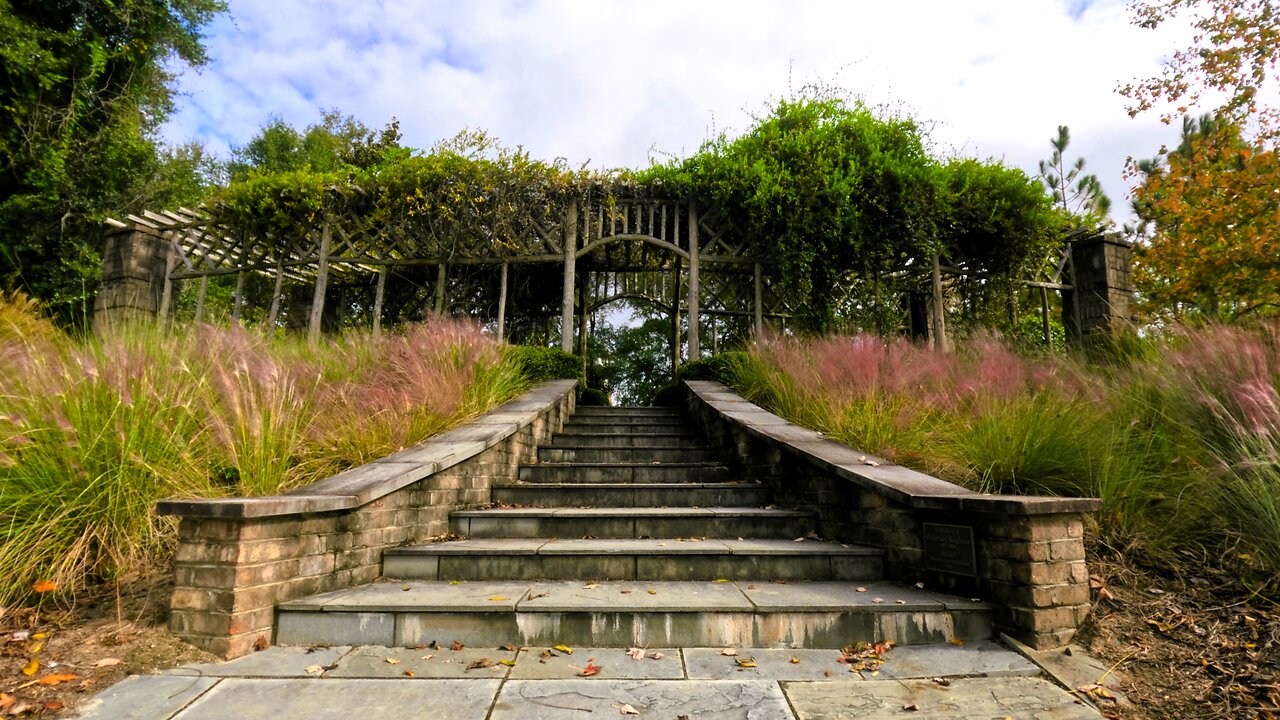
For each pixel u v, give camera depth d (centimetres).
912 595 304
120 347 366
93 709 207
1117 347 579
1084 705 218
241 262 1079
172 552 316
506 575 340
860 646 271
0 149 1070
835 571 342
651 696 222
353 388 475
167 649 252
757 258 972
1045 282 1087
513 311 1267
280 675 237
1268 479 304
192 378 377
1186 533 323
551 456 601
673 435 663
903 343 649
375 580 338
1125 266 1075
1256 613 262
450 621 275
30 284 1098
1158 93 891
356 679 235
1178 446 363
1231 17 807
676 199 977
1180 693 225
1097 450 355
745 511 416
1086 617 275
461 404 541
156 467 320
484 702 216
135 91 1288
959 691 228
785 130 991
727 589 315
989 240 1036
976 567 296
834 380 538
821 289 957
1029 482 355
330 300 1363
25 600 279
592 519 404
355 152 1800
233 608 254
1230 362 386
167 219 1111
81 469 304
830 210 925
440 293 995
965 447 391
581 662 254
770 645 274
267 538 273
